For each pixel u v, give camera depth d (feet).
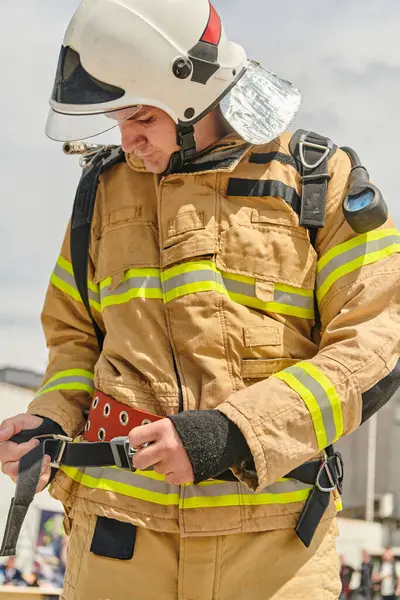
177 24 7.15
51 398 7.62
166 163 7.31
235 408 6.20
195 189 7.21
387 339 6.66
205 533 6.55
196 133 7.34
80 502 7.00
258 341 6.84
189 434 6.00
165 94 7.07
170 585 6.70
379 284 6.83
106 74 7.02
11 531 6.70
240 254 6.99
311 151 7.35
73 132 7.13
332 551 7.12
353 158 7.45
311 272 7.13
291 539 6.82
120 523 6.83
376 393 6.61
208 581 6.57
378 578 31.73
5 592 23.80
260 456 6.09
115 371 7.20
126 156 7.65
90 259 7.77
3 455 7.04
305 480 6.88
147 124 7.18
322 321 7.16
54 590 24.67
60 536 25.35
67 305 8.07
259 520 6.66
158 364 6.92
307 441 6.30
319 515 6.86
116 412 6.98
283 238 7.06
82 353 7.97
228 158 7.23
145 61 7.00
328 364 6.52
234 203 7.15
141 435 6.04
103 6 7.11
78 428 7.59
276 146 7.38
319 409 6.33
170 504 6.68
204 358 6.79
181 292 6.96
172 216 7.16
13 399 26.66
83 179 7.97
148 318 7.08
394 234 7.07
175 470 6.01
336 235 7.09
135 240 7.34
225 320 6.84
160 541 6.73
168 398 6.81
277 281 6.99
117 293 7.30
